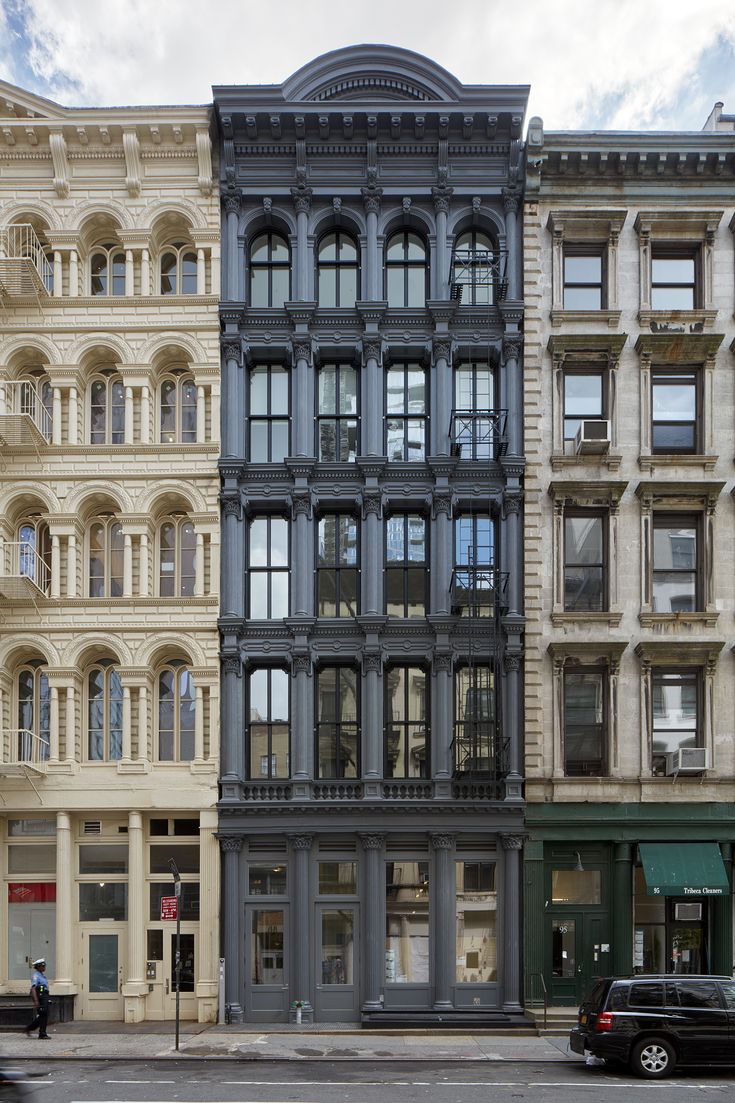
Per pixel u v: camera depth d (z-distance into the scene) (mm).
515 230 25172
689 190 25078
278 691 24203
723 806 23250
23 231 25594
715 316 24719
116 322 25047
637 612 24047
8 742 24078
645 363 24562
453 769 23281
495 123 24859
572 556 24562
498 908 22969
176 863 23719
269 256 25672
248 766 23891
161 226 25766
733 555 24203
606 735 23766
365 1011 22109
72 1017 22953
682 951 23328
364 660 23672
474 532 24297
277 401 25234
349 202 25266
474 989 22594
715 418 24641
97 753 24328
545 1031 21234
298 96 25000
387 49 25078
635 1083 16188
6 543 24141
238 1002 22516
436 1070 17594
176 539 25031
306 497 24156
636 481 24359
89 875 23719
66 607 24156
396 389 25188
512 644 23672
